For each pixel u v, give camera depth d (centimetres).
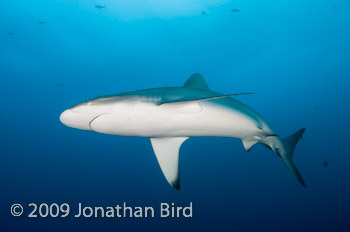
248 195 2078
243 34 1720
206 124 292
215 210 1761
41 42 1678
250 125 326
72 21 1548
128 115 257
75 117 250
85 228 1645
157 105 249
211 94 311
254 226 1509
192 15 1555
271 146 405
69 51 1802
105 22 1589
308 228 1438
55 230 1666
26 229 1722
